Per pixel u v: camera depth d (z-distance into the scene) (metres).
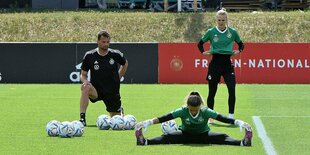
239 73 53.41
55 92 46.31
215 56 29.78
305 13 69.19
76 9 78.00
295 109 35.81
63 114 33.56
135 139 24.77
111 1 80.50
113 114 29.58
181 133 23.47
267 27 67.31
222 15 29.47
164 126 25.19
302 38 66.06
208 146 23.14
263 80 53.28
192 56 53.56
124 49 53.97
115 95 29.20
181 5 75.94
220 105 38.03
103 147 23.14
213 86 30.05
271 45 53.22
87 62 29.00
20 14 72.12
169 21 68.81
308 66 53.12
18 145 23.72
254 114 33.53
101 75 28.95
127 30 68.12
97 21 69.56
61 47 54.44
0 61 54.78
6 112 34.38
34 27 69.25
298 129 28.03
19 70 54.75
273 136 25.98
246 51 53.19
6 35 68.50
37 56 54.66
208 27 67.88
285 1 76.31
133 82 54.03
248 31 67.00
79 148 22.97
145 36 67.31
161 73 53.94
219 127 28.48
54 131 25.81
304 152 22.41
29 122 30.33
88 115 33.09
